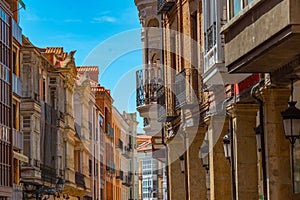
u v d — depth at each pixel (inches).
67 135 2273.6
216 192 925.8
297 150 706.2
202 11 944.3
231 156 834.2
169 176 1147.3
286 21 490.0
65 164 2266.2
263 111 709.9
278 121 700.7
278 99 697.0
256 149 823.7
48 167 2107.5
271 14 515.8
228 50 613.9
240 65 597.0
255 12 546.3
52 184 2133.4
